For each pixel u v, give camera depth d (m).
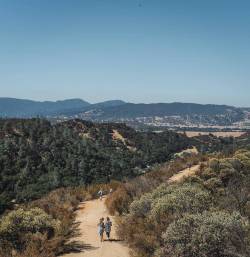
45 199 30.55
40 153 82.75
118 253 18.19
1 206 44.88
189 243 14.91
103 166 84.38
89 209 28.25
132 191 29.86
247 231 15.28
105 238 20.53
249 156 41.75
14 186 67.19
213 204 21.94
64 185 69.62
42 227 19.36
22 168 75.81
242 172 35.41
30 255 16.53
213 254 14.72
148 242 17.44
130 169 87.19
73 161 79.06
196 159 44.75
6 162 75.81
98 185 36.47
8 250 17.33
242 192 23.48
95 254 18.06
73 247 19.05
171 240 15.43
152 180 33.25
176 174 38.47
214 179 30.78
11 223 18.67
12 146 82.88
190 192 22.20
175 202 20.23
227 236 14.94
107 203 28.31
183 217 16.86
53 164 79.06
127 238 19.58
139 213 22.02
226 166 34.81
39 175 74.38
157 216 19.86
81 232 21.83
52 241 18.38
